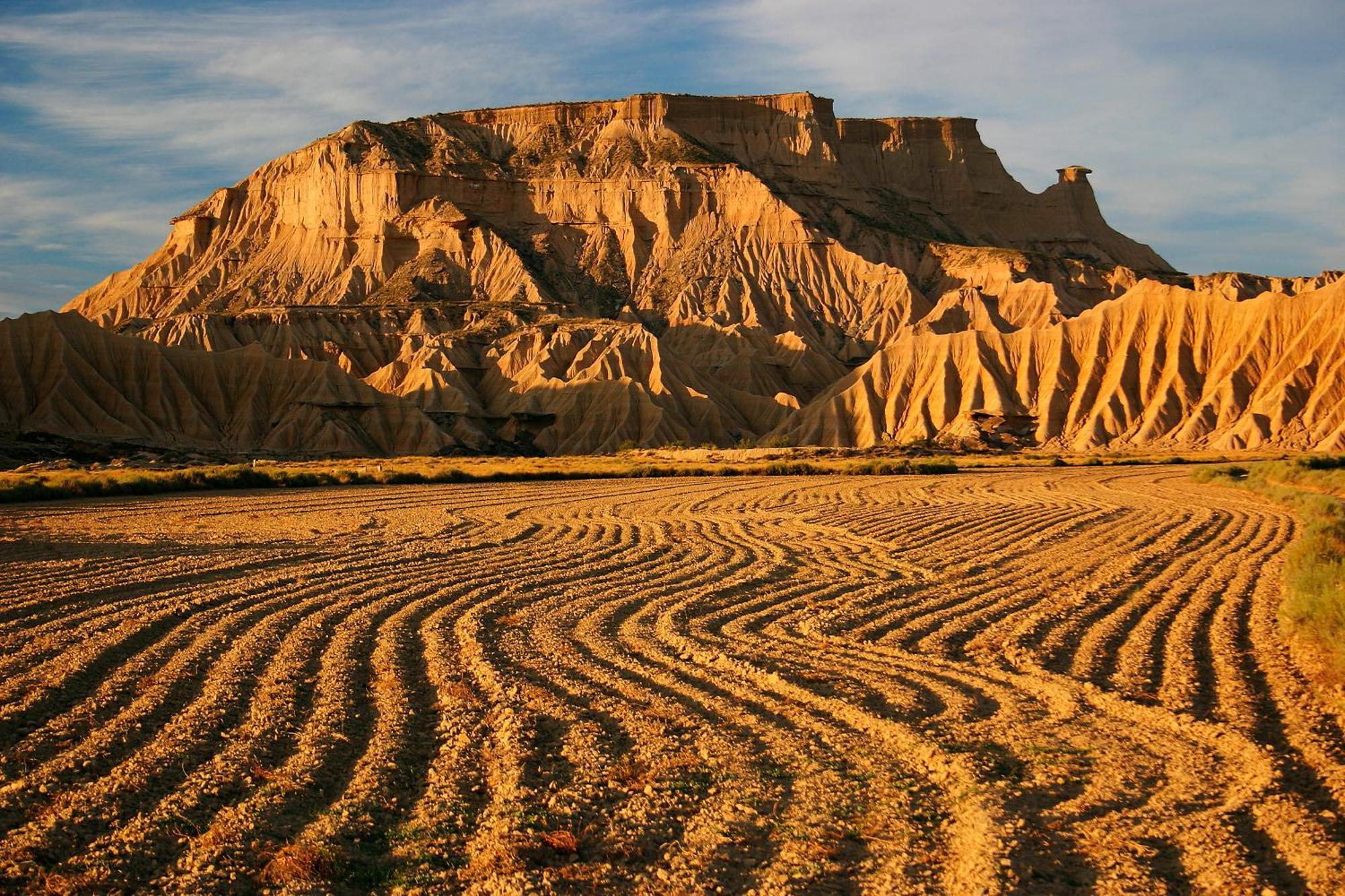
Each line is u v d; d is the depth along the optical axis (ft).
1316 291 435.53
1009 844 40.19
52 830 40.73
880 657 70.23
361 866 38.70
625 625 78.69
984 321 567.18
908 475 261.24
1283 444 389.39
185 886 36.83
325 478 219.00
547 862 38.91
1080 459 322.55
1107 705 59.26
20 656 66.28
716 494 199.72
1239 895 36.83
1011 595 92.43
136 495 188.03
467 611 83.82
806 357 553.23
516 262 632.79
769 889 36.99
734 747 50.93
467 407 466.70
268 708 56.24
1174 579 100.78
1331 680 62.90
